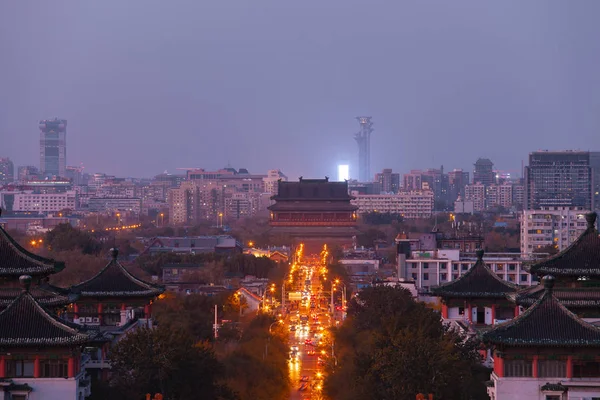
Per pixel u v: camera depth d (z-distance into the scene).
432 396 199.25
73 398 185.38
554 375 185.75
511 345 183.88
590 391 184.25
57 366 186.12
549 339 183.38
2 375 184.88
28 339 182.25
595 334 184.50
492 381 190.00
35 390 184.62
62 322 188.62
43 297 199.25
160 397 195.50
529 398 185.00
